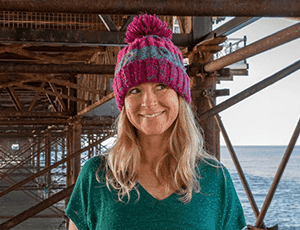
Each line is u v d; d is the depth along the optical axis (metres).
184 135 1.44
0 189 29.62
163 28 1.49
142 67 1.37
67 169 16.28
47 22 6.00
